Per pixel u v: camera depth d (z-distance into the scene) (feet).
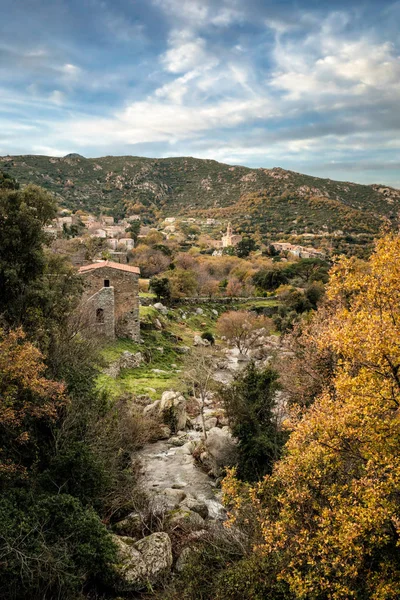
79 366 80.02
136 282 165.07
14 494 50.88
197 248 526.16
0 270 74.08
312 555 34.63
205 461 85.97
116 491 65.72
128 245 467.11
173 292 258.16
